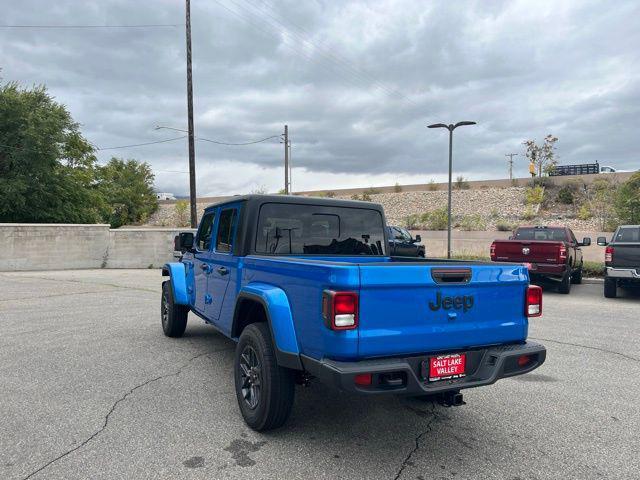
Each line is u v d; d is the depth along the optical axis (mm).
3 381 5090
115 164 61875
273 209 4828
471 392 5102
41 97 29188
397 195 49000
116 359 5977
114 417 4195
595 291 13742
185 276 6805
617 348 6941
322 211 5117
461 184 48281
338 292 3162
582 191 38812
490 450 3748
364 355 3240
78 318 8570
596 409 4629
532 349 3832
